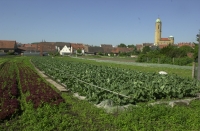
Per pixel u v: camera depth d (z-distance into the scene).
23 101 12.91
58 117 9.67
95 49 131.38
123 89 13.34
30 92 14.73
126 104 11.52
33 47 128.12
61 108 11.07
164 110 9.84
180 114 9.44
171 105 11.19
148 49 95.31
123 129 8.42
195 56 47.66
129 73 21.34
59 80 21.03
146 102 12.02
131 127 8.48
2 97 13.20
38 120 9.41
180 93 13.45
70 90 16.11
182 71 33.66
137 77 18.86
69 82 16.81
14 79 21.19
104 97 12.31
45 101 11.95
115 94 12.19
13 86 16.89
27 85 17.75
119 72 22.53
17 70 32.34
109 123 9.10
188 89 13.71
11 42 115.56
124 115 9.54
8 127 8.98
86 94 13.65
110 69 26.09
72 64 34.41
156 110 9.88
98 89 13.31
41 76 25.77
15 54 109.12
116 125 8.87
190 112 9.96
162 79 17.38
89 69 25.11
